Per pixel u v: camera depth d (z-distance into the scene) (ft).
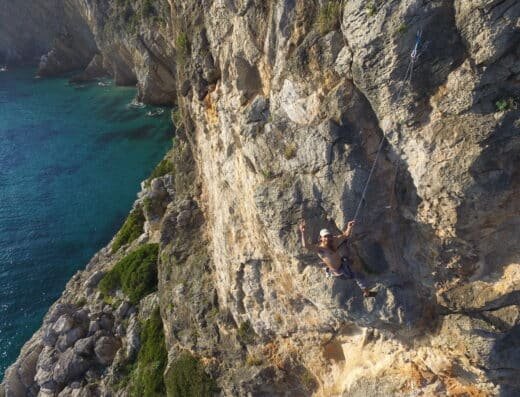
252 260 54.34
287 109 41.22
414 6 30.91
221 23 52.47
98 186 157.89
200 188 84.69
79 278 111.75
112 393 79.46
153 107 209.77
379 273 39.27
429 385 40.60
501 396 36.78
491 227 34.04
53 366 87.92
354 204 37.42
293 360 55.72
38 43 288.71
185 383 67.05
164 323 78.02
